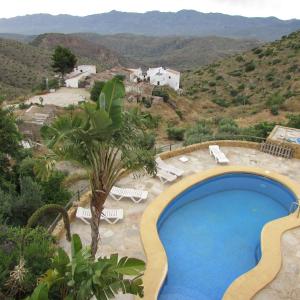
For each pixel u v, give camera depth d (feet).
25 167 60.34
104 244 44.37
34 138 108.06
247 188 65.46
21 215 49.37
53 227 45.98
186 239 49.29
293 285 37.91
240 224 53.83
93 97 163.63
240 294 35.88
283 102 202.69
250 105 231.09
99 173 29.71
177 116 203.51
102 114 25.21
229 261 44.96
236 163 71.67
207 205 59.06
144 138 32.35
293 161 73.20
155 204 52.95
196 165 70.08
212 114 226.99
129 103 196.13
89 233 46.26
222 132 95.09
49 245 34.73
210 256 45.80
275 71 291.99
